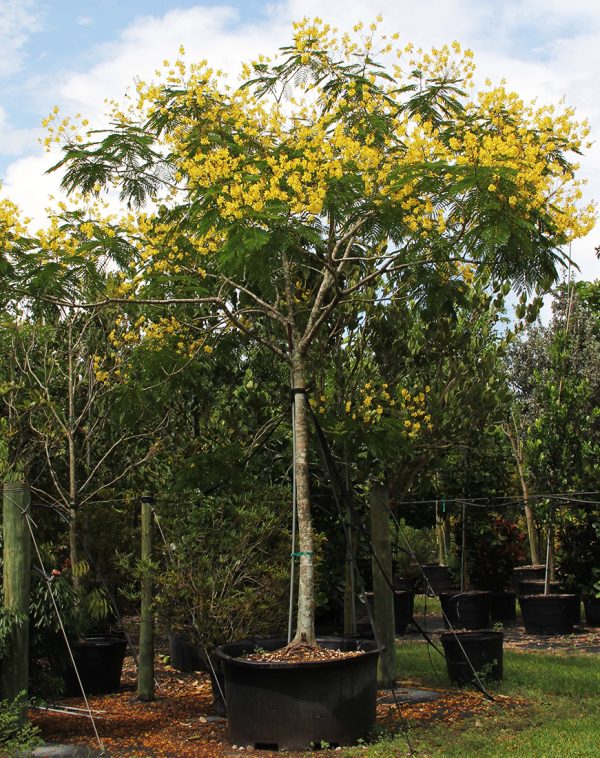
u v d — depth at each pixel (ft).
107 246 16.76
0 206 16.02
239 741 15.33
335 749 14.80
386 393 23.75
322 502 27.76
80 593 19.71
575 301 42.83
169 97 17.81
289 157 17.10
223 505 19.67
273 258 15.12
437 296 19.63
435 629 33.94
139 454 27.71
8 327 25.31
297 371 18.25
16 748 14.90
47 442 24.47
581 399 34.68
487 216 14.92
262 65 18.16
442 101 18.26
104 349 26.23
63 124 17.15
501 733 15.69
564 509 33.65
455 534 39.68
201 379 24.86
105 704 19.58
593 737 15.03
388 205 16.34
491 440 31.45
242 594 18.83
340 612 30.32
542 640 30.48
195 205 16.51
